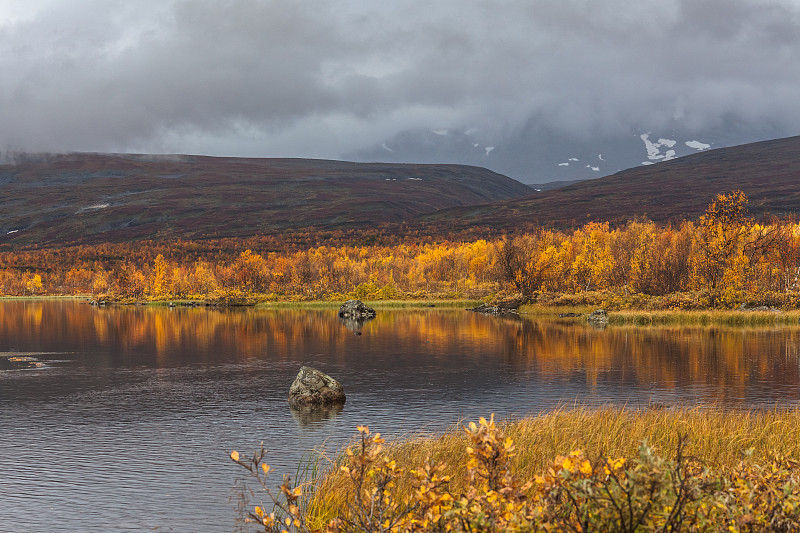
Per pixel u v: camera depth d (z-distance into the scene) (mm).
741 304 68312
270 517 6039
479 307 88750
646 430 15102
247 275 147500
